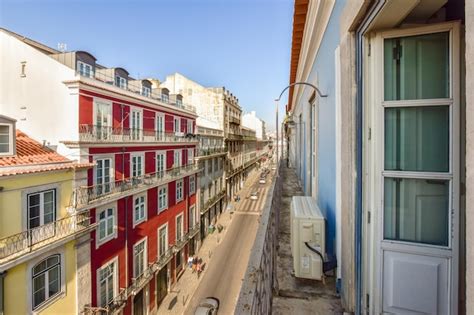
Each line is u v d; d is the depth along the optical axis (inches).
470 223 30.2
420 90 71.7
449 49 67.9
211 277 696.4
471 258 30.3
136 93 505.0
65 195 343.0
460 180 67.2
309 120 240.5
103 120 416.8
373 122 76.0
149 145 546.3
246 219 1150.3
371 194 77.4
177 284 668.7
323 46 150.1
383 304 76.0
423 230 72.6
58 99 371.2
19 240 281.6
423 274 71.4
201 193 919.7
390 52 74.1
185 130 752.3
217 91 1182.9
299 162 394.9
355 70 83.4
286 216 204.8
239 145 1593.3
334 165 117.7
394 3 60.8
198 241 852.6
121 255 458.9
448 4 72.6
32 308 297.4
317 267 110.2
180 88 1201.4
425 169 71.9
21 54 385.7
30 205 299.7
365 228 79.9
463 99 66.9
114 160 438.6
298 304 95.5
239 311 39.9
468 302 30.5
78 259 357.7
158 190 595.2
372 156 76.7
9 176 274.4
